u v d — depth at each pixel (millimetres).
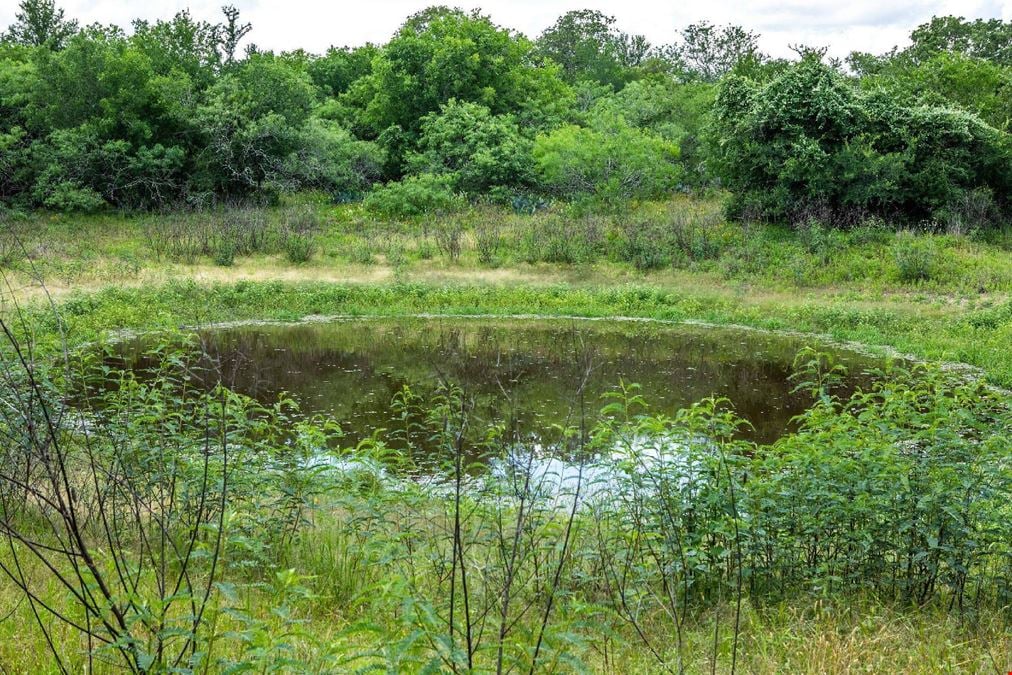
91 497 6273
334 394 13555
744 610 5219
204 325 18188
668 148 38594
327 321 21281
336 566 5922
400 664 3082
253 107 39781
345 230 32969
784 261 25750
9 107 37344
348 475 7043
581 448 4910
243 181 39000
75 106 36406
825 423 6375
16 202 34125
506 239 30109
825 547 5746
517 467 6363
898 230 27234
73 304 18812
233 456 6730
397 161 45156
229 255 26594
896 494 5488
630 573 5535
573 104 52281
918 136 28812
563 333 19766
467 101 47281
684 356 17109
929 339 17453
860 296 22234
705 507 5641
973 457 5586
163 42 44094
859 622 4945
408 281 25094
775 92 29516
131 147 36625
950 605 5430
